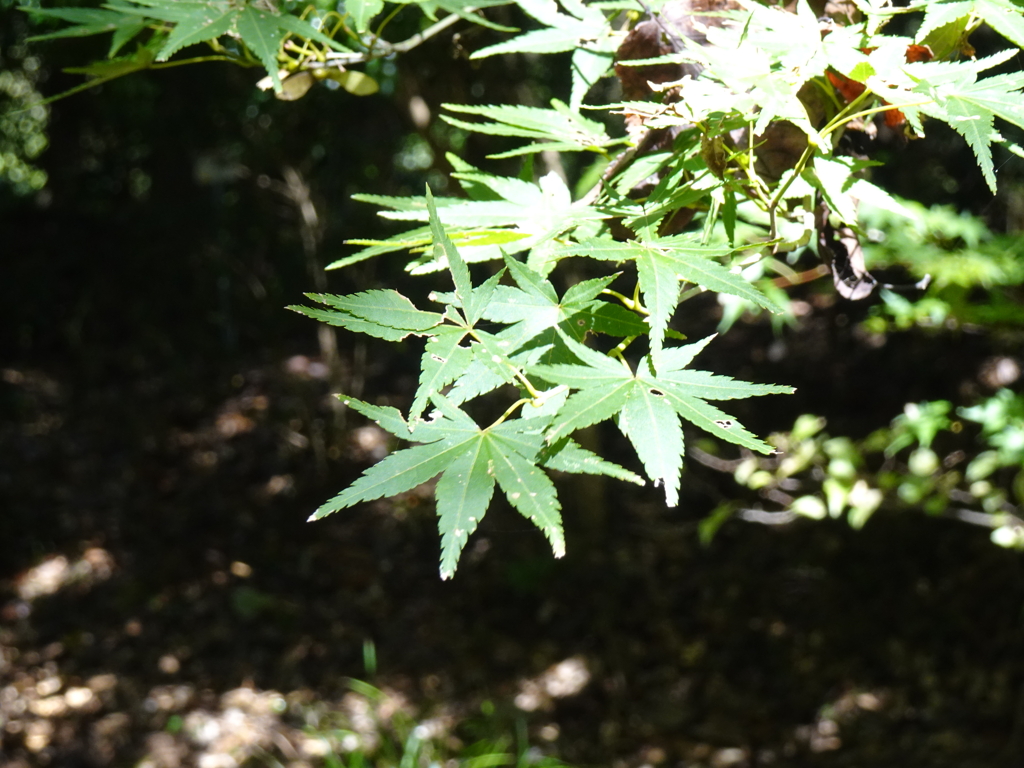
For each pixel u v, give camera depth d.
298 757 4.74
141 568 6.52
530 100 6.07
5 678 5.29
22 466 7.63
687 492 7.06
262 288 9.95
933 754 4.56
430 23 3.15
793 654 5.48
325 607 6.24
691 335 8.81
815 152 0.83
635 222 0.83
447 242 0.75
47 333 9.90
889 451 2.54
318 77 1.26
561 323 0.75
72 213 10.57
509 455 0.68
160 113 9.80
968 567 5.77
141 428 8.40
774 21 0.78
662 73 1.00
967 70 0.73
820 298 8.72
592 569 6.39
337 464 7.83
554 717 5.14
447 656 5.74
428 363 0.71
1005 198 4.38
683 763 4.73
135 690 5.27
